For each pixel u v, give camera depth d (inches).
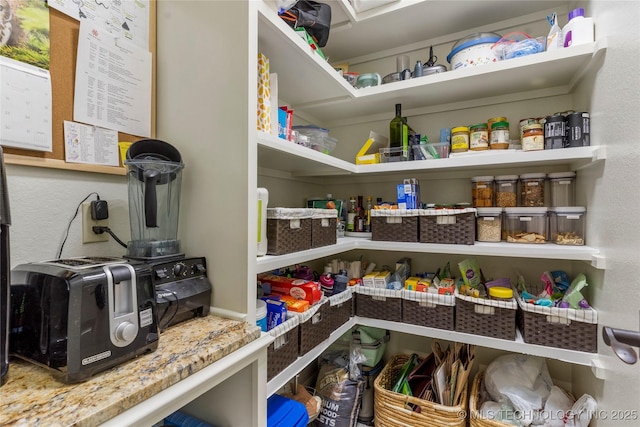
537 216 50.7
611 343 22.9
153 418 19.8
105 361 21.0
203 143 34.4
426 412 50.3
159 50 37.8
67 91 29.8
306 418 40.4
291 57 43.1
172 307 29.2
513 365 53.6
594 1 42.8
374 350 63.4
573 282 48.4
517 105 58.8
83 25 30.8
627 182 33.4
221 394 33.1
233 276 32.4
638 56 30.7
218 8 33.0
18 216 27.0
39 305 21.2
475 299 49.9
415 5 53.0
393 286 58.4
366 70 72.6
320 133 56.0
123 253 35.4
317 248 46.5
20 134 26.5
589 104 45.1
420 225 54.5
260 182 58.6
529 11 55.1
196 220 35.0
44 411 16.8
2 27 25.4
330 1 51.7
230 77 32.3
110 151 33.4
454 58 52.9
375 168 59.8
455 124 64.2
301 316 40.3
